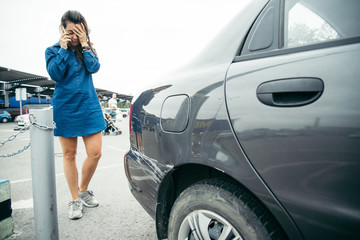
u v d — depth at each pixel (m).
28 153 5.04
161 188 1.18
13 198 2.47
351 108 0.60
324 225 0.64
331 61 0.68
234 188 0.91
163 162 1.14
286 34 0.85
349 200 0.59
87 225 1.89
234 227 0.86
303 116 0.68
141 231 1.80
